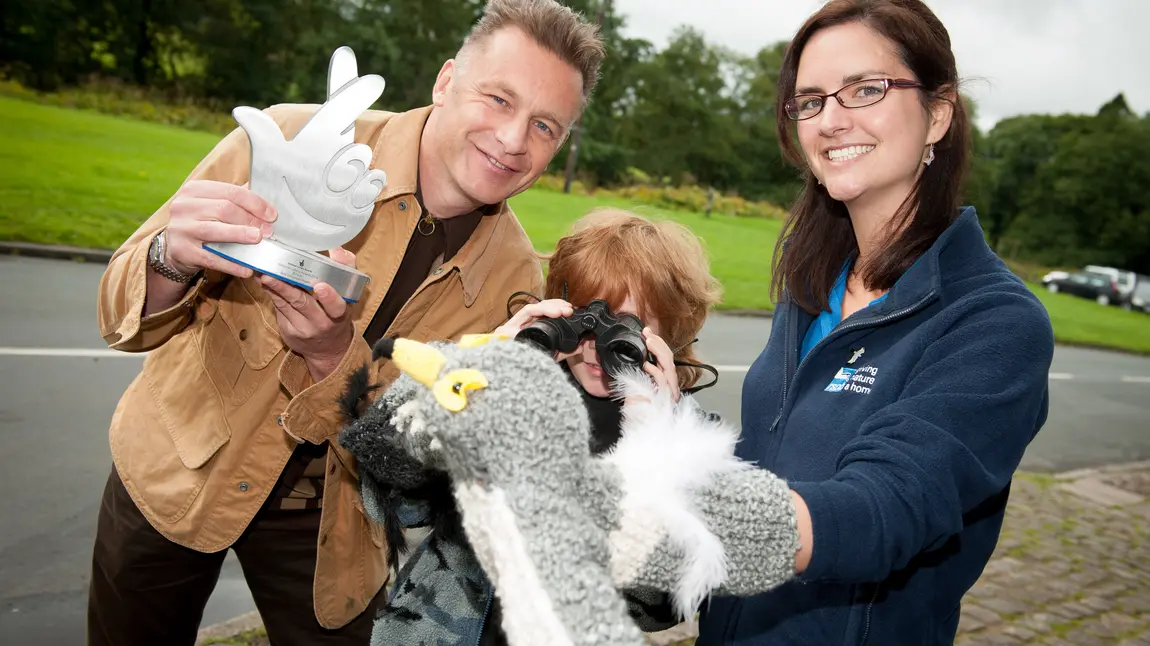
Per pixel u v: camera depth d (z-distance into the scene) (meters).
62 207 10.32
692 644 3.27
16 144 14.19
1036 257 52.66
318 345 1.66
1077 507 5.62
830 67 1.47
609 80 52.16
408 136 1.97
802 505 0.97
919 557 1.41
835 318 1.67
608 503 0.91
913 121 1.45
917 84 1.43
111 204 11.02
